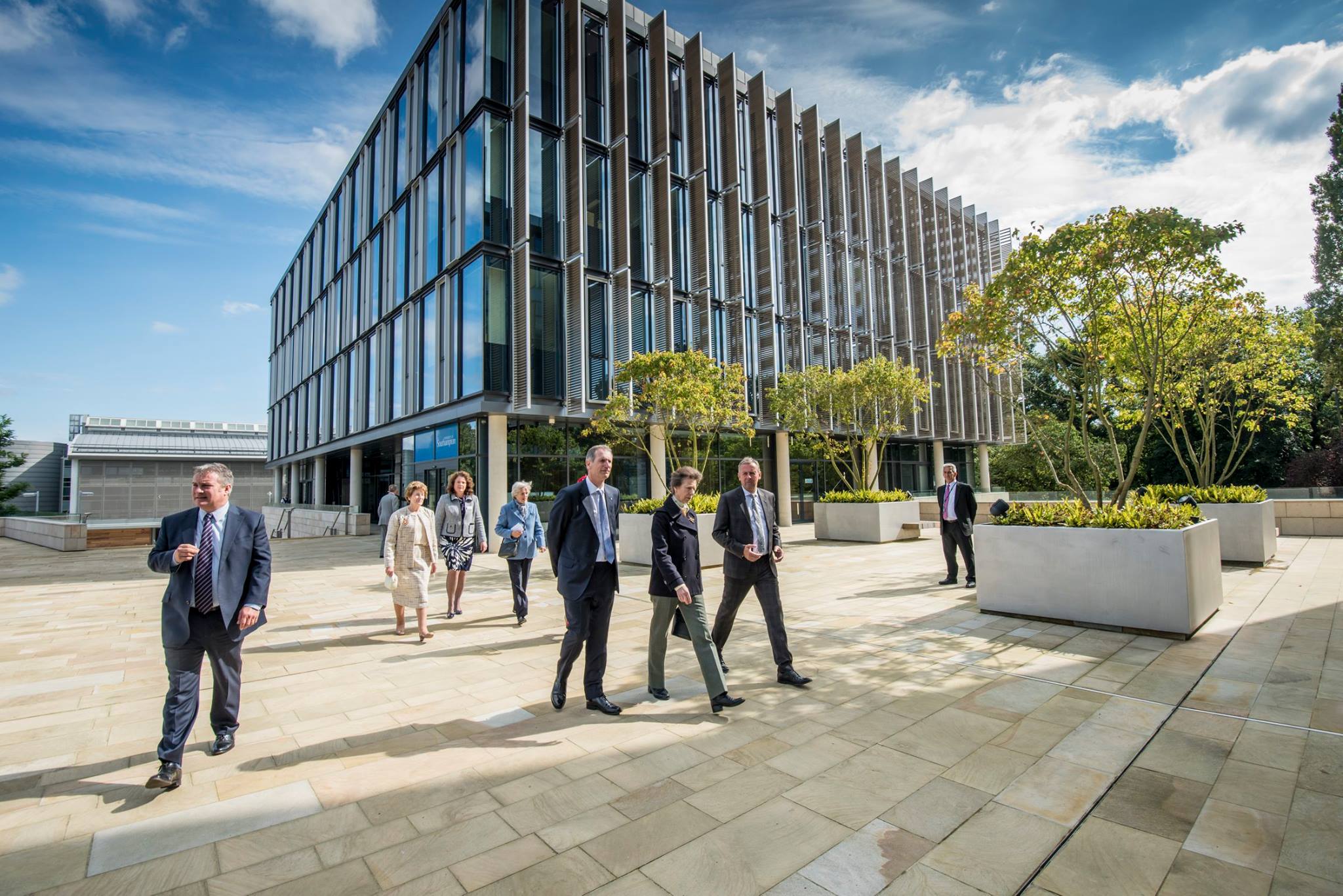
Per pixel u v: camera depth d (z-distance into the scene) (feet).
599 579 14.88
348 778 11.18
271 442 138.92
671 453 50.14
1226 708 13.50
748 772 11.10
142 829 9.47
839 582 33.35
